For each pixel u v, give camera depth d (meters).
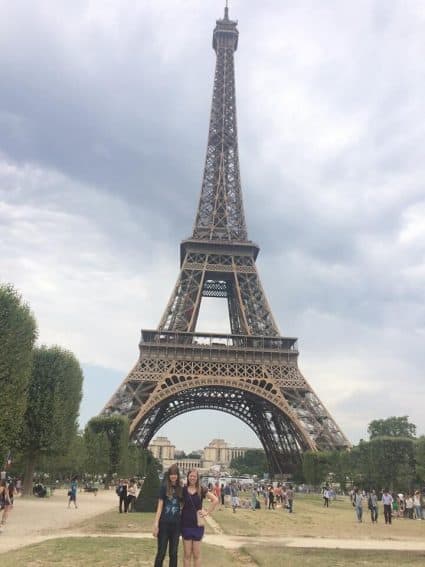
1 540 46.94
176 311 177.88
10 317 83.44
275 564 36.03
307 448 156.75
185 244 192.12
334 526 72.56
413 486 165.25
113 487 172.38
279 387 160.38
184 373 160.12
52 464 153.12
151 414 167.75
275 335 171.62
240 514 88.62
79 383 116.56
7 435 81.56
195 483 27.14
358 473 166.88
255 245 191.50
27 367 86.12
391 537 60.59
